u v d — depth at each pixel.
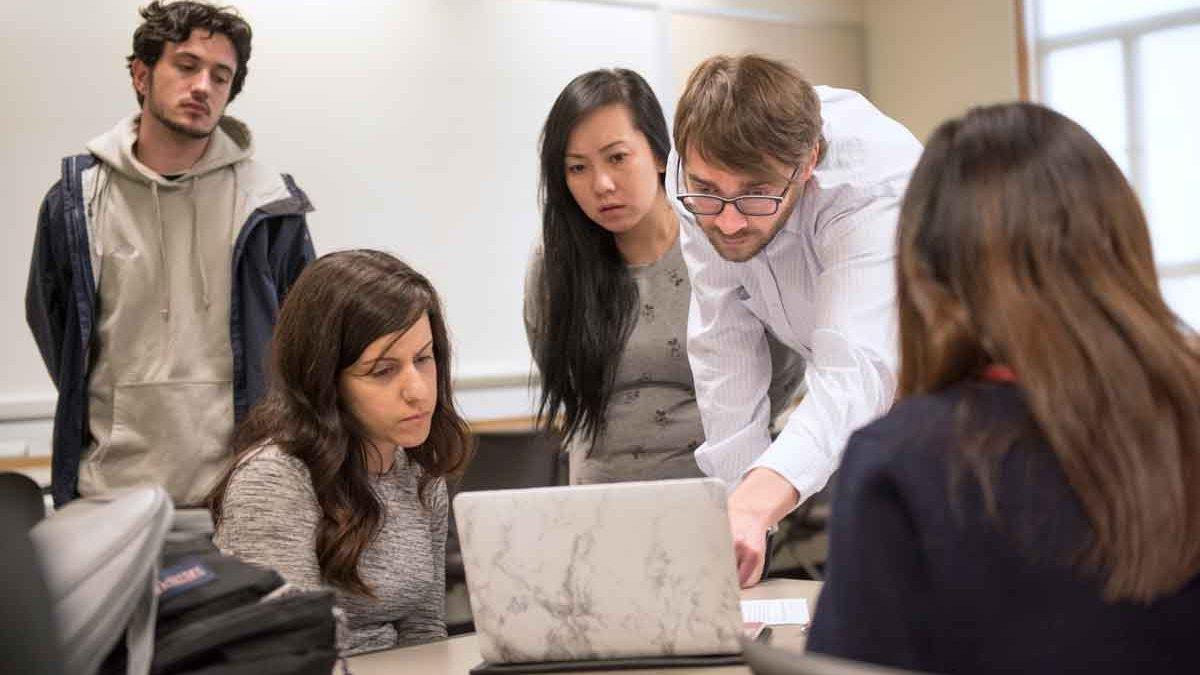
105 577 1.27
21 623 1.04
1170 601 0.98
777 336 2.33
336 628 1.44
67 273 2.65
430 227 4.57
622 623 1.57
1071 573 0.97
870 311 2.01
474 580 1.61
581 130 2.35
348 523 1.88
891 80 6.13
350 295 1.89
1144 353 0.99
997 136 1.08
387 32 4.47
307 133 4.29
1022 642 0.98
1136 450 0.97
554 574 1.58
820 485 1.91
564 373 2.51
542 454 3.78
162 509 1.34
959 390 1.05
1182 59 5.45
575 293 2.46
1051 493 0.98
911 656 1.03
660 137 2.42
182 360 2.65
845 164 2.06
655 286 2.46
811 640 1.08
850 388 1.95
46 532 1.31
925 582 1.02
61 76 3.84
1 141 3.74
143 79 2.67
